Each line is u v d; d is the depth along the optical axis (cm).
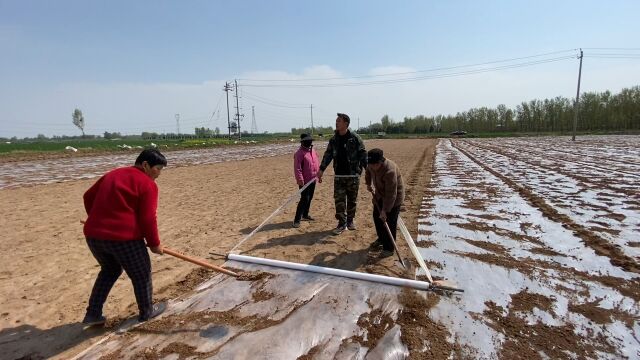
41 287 477
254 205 961
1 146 3759
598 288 458
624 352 337
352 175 669
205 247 628
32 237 682
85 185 1321
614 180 1279
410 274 502
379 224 569
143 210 357
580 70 4362
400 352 338
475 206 909
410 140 6112
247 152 3359
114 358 334
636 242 621
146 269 377
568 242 628
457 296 438
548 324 381
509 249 598
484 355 333
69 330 381
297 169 731
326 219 796
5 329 382
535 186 1178
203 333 370
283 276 495
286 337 361
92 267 541
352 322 385
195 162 2297
